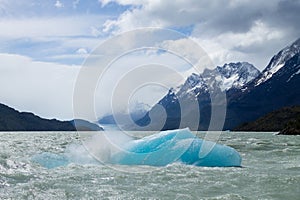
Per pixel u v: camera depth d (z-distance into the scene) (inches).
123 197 487.8
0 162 773.9
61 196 494.9
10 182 591.2
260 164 870.4
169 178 633.0
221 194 507.5
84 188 544.4
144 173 683.4
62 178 627.5
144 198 482.0
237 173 692.1
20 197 489.1
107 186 560.1
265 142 1991.9
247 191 526.6
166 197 488.4
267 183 586.2
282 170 756.6
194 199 477.1
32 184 570.9
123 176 649.6
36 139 2297.0
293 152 1256.2
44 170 721.0
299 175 665.6
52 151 1158.3
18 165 761.0
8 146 1443.2
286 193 513.7
